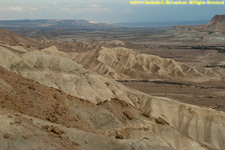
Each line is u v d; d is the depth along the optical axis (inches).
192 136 2092.8
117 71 4680.1
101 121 1454.2
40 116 948.6
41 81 2198.6
